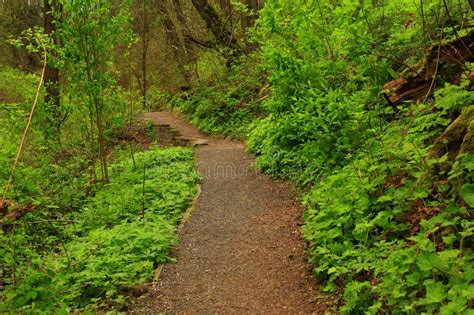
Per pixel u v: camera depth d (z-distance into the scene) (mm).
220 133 16484
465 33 6246
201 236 6875
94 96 9914
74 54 9445
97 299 4824
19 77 18656
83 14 9266
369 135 6750
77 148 12516
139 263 5680
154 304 4988
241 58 20031
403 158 5570
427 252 3635
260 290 5133
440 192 4637
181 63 26750
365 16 6633
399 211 4781
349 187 5797
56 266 5621
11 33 29672
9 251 5512
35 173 9531
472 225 4035
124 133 17266
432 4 6125
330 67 7719
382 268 4188
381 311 3895
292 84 8891
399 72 7570
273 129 10312
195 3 21812
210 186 9648
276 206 7895
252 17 20547
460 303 3117
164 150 13180
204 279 5508
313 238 5762
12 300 4371
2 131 10242
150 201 8438
